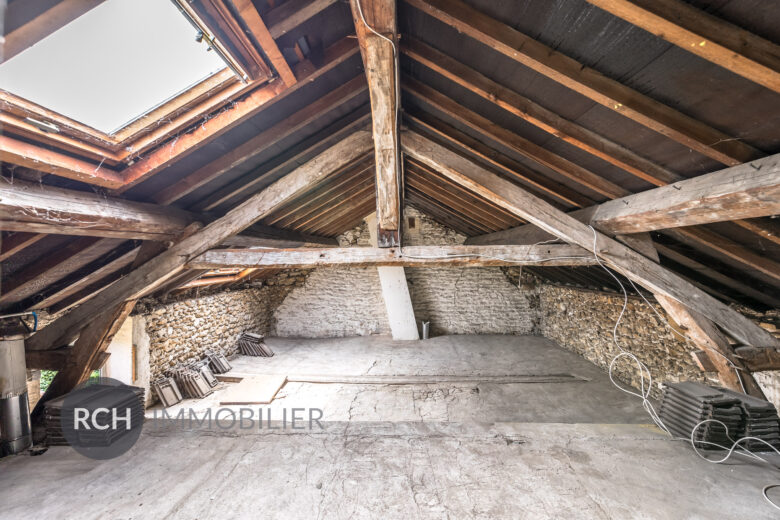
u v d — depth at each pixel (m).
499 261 3.31
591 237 2.83
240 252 3.21
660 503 2.08
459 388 5.48
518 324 8.78
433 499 2.14
